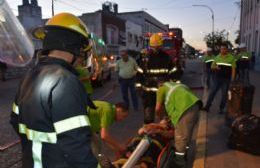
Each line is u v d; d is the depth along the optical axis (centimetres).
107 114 404
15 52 307
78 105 164
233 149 558
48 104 162
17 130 192
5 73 2022
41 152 165
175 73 634
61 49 179
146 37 2041
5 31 296
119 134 691
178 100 455
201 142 591
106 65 1853
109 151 546
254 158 518
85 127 163
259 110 865
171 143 436
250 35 3284
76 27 184
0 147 592
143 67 649
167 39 1800
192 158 532
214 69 830
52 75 167
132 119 833
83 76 552
